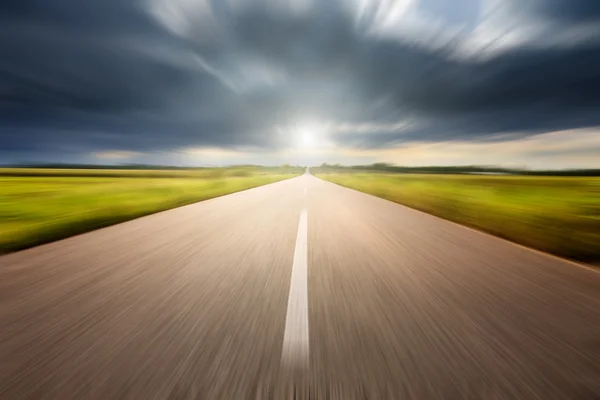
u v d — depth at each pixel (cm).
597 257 421
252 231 596
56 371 164
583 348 189
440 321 225
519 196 1529
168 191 1667
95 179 4559
